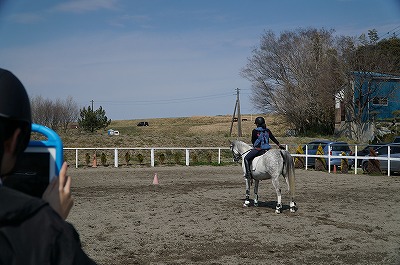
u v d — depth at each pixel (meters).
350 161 24.67
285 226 9.19
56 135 2.41
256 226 9.18
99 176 20.45
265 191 15.07
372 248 7.49
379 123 40.69
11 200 1.30
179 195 13.91
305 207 11.62
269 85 49.94
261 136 11.25
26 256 1.26
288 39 48.75
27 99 1.51
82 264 1.38
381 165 21.33
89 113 50.69
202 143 36.75
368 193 14.44
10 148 1.46
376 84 40.88
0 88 1.42
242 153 11.79
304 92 47.19
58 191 1.58
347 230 8.83
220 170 23.75
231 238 8.16
